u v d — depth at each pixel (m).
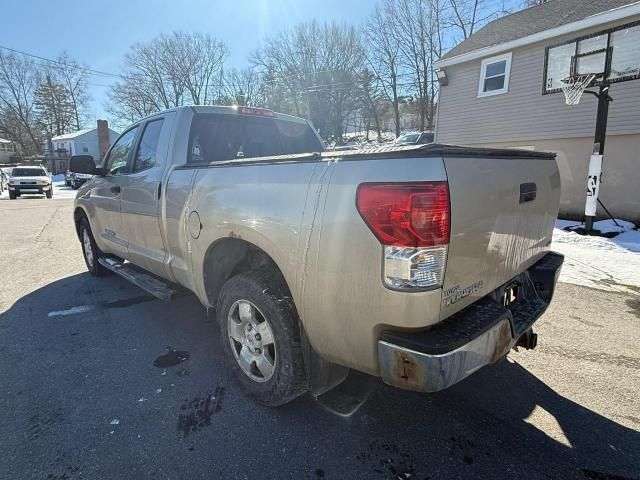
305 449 2.05
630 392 2.58
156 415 2.31
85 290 4.60
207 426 2.22
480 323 1.74
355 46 38.03
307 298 1.90
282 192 2.00
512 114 12.15
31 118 54.34
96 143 45.88
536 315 2.31
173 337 3.35
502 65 12.34
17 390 2.57
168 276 3.27
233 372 2.58
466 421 2.28
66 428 2.20
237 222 2.26
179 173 2.91
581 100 10.52
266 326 2.30
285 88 42.00
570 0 12.76
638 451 2.05
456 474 1.88
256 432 2.17
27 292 4.54
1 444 2.07
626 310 4.00
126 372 2.79
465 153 1.71
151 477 1.86
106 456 1.99
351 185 1.69
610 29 8.14
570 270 5.51
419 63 32.12
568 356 3.04
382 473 1.89
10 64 50.34
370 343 1.71
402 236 1.53
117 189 3.83
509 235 2.08
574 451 2.04
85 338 3.33
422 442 2.10
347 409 2.38
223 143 3.47
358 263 1.66
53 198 20.38
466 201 1.66
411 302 1.56
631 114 9.67
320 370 2.12
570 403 2.46
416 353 1.58
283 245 1.98
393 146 1.93
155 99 49.19
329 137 40.41
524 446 2.08
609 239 7.62
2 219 11.12
